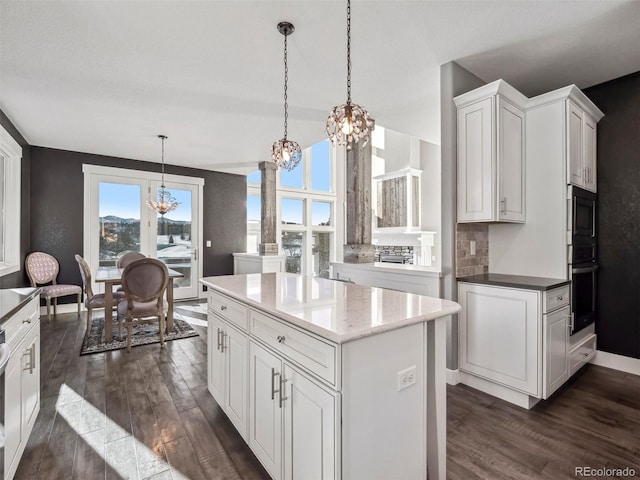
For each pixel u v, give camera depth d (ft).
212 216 20.95
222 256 21.35
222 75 9.15
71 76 9.14
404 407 4.37
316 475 3.98
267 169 18.58
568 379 8.29
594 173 9.62
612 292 9.52
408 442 4.43
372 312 4.50
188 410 7.20
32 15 6.62
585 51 8.18
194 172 20.22
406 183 24.61
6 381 4.89
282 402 4.62
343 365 3.67
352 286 6.68
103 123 12.71
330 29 7.20
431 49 8.01
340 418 3.66
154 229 18.81
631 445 5.96
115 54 8.09
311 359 4.06
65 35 7.30
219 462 5.59
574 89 8.06
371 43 7.75
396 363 4.25
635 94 9.24
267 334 5.02
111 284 11.84
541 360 7.06
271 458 4.91
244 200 22.30
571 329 8.15
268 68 8.80
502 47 7.96
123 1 6.26
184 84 9.66
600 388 8.20
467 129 8.39
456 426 6.57
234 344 6.13
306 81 9.53
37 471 5.35
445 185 8.72
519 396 7.44
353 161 12.84
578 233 8.61
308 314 4.40
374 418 4.01
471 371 8.27
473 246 9.18
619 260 9.41
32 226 15.39
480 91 8.02
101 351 10.80
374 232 26.43
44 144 15.35
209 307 7.54
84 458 5.66
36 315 6.68
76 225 16.51
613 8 6.61
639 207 9.10
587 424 6.63
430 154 25.12
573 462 5.53
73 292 15.06
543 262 8.66
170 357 10.33
